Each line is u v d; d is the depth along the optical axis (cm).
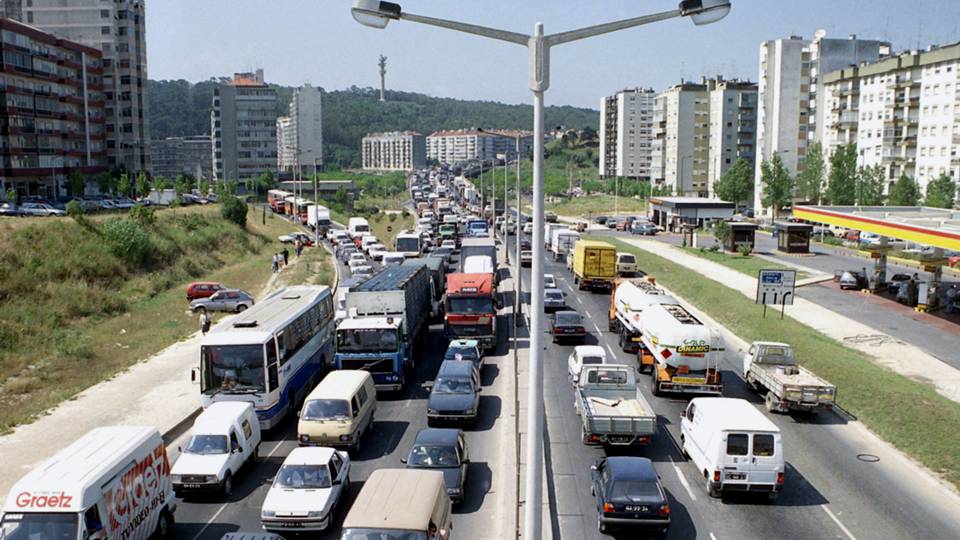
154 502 1955
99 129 12275
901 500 2208
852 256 8281
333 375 2867
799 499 2212
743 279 6712
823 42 13575
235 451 2359
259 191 16575
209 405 2784
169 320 5031
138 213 7212
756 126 16362
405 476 1845
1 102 9712
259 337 2825
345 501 2209
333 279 6844
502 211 13662
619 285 4403
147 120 13338
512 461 2497
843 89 12681
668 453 2595
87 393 3362
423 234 8712
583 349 3459
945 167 10412
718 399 2470
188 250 7425
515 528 1947
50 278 5156
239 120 19312
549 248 8919
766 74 14075
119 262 6038
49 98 10719
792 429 2847
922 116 10900
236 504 2225
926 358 4094
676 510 2131
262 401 2803
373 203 17675
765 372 3144
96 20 12688
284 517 1980
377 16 1070
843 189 11031
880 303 5641
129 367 3809
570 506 2152
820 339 4328
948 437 2650
